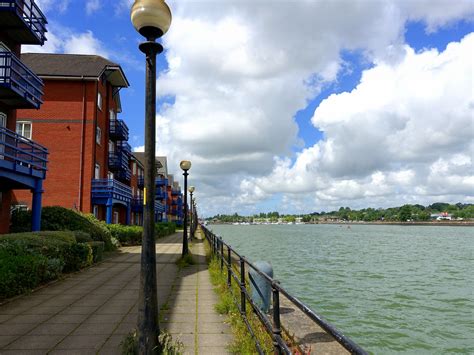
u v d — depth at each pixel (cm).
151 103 416
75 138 2467
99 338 508
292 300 290
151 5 406
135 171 4162
